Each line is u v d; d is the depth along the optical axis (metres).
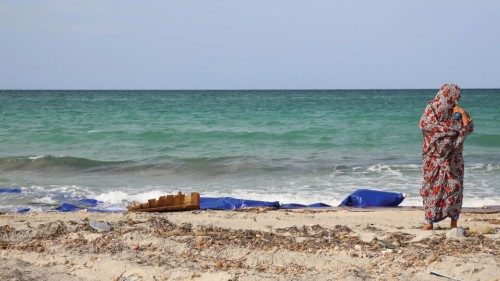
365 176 18.39
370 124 35.41
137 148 26.11
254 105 62.19
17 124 36.75
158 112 48.81
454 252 7.48
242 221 10.13
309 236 8.55
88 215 10.91
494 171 18.94
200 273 6.76
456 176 8.73
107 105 63.47
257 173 19.33
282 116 43.06
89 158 23.25
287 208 13.02
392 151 24.47
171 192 15.88
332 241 8.20
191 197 12.48
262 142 27.53
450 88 8.53
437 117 8.67
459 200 8.78
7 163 20.95
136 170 20.36
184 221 9.95
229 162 21.55
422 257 7.27
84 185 17.36
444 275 6.71
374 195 13.49
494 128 33.38
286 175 18.86
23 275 6.57
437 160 8.72
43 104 66.69
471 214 11.67
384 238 8.38
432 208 8.83
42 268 6.96
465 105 58.44
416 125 34.44
